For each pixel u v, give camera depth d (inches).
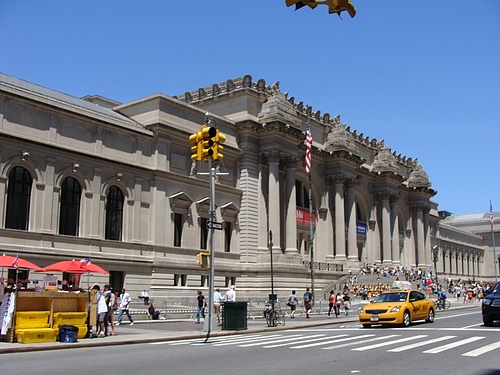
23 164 1696.6
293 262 2522.1
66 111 1809.8
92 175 1886.1
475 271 6112.2
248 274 2413.9
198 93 2741.1
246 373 587.8
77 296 1019.3
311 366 636.1
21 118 1699.1
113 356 761.6
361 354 743.1
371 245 3484.3
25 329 927.7
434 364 645.3
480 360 674.8
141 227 2033.7
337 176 3046.3
